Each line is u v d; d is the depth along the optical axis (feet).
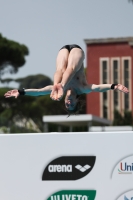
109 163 71.77
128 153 71.15
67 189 73.00
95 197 71.92
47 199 73.67
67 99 77.61
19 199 74.74
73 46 78.89
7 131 342.03
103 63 495.82
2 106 494.18
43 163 74.28
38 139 74.74
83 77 78.64
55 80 73.67
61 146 73.77
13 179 75.25
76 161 73.00
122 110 448.65
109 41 490.90
